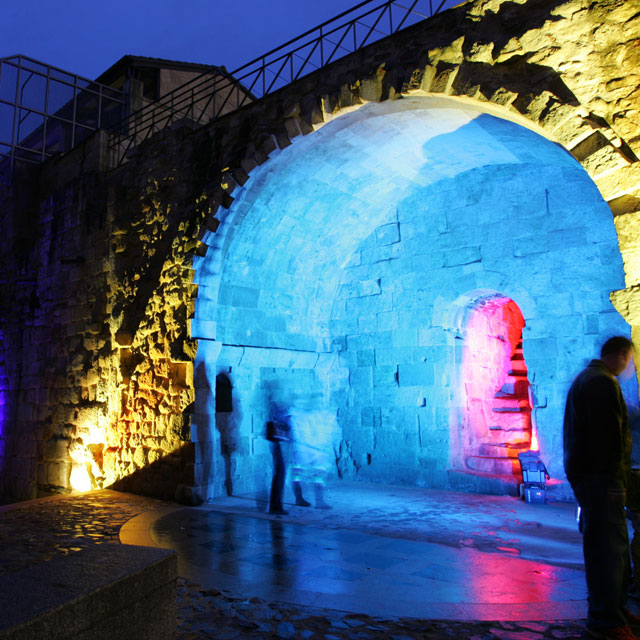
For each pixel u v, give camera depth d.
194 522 6.59
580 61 5.09
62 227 11.21
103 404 9.64
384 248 10.09
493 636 3.19
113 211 9.88
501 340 10.56
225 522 6.59
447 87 5.85
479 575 4.42
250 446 9.20
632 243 4.67
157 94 14.10
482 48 5.62
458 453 9.08
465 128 7.09
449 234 9.27
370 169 8.46
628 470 3.32
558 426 7.84
